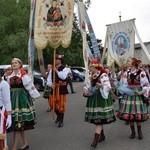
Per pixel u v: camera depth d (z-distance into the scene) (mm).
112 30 12539
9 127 5902
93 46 9258
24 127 6340
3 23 26094
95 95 6773
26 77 6359
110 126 8727
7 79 6422
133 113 7199
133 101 7246
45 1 8742
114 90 9695
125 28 12234
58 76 8875
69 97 16766
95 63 6789
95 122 6750
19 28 26375
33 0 8766
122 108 7367
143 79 7121
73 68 36656
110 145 7000
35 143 7277
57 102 8922
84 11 9164
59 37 8875
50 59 32688
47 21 8812
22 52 25453
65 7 8891
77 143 7219
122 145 6984
